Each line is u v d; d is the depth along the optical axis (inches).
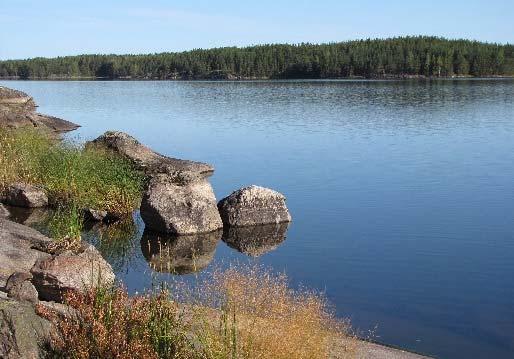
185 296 404.8
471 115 2554.1
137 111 2930.6
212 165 1279.5
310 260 686.5
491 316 529.7
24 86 5930.1
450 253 714.2
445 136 1897.1
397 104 3137.3
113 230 784.3
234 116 2642.7
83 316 327.6
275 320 344.2
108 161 952.9
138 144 1149.1
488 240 765.9
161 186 806.5
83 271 466.6
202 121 2445.9
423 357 441.4
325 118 2504.9
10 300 334.3
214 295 374.0
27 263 495.5
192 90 4886.8
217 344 309.6
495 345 473.1
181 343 315.6
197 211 791.7
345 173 1262.3
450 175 1222.9
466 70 6825.8
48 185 869.8
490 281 617.9
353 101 3380.9
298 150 1625.2
